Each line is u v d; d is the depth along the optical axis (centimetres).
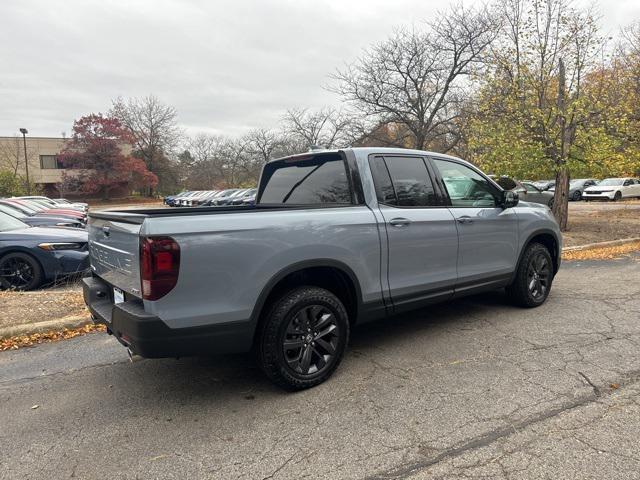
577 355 384
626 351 389
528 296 517
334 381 351
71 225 998
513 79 1123
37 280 657
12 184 3447
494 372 357
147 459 259
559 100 1102
